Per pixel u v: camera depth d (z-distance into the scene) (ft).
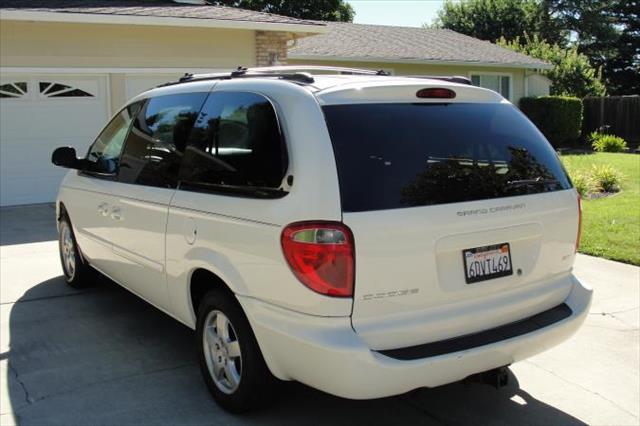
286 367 10.48
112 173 16.02
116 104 40.96
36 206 38.01
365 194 9.78
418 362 9.83
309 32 45.34
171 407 12.43
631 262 23.38
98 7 40.45
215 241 11.51
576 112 78.18
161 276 13.62
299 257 9.76
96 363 14.48
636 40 152.46
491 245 10.88
